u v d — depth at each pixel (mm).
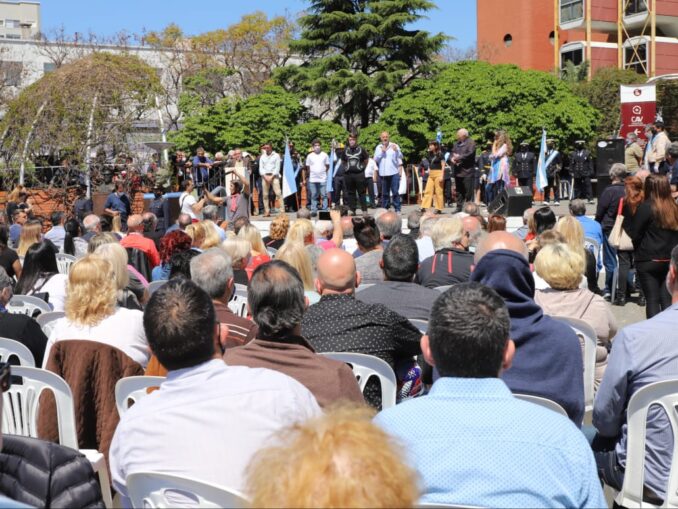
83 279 4191
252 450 2582
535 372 3508
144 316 2799
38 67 43500
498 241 4898
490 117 29797
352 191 18406
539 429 2193
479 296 2445
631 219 7848
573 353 3531
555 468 2133
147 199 20844
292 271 3514
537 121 29328
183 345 2729
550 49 44281
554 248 4926
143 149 25562
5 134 23297
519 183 21969
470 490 2107
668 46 38281
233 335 4414
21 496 2414
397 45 34906
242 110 32094
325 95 34094
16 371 3711
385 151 18531
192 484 2418
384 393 4000
